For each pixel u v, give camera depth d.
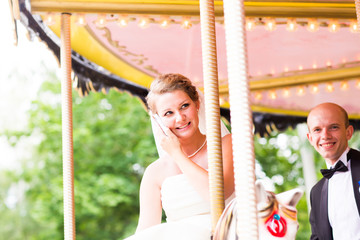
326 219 5.53
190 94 4.84
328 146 5.58
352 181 5.40
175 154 4.54
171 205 4.70
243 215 2.80
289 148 26.81
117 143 26.56
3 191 35.12
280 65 9.32
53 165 27.75
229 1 2.93
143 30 7.55
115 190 25.67
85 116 27.36
